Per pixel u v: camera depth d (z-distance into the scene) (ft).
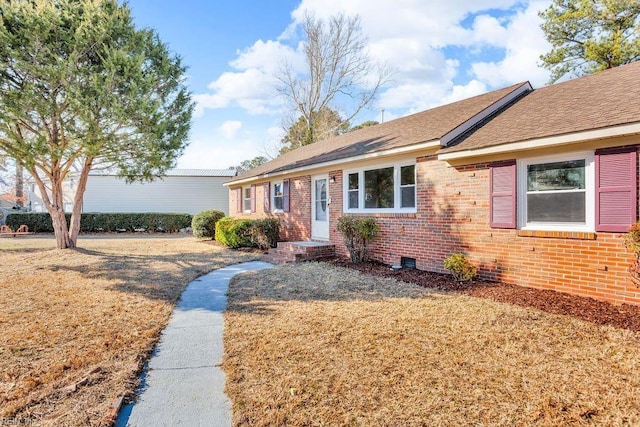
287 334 14.67
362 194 32.55
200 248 45.06
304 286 22.90
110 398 9.92
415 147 25.70
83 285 23.73
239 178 58.44
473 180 23.49
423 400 9.80
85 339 14.17
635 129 15.71
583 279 18.63
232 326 15.85
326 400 9.85
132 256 37.50
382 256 30.40
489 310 17.13
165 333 15.15
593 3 55.57
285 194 44.60
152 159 35.73
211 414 9.36
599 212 17.90
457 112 30.78
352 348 13.17
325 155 39.83
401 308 17.88
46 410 9.29
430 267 26.32
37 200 83.46
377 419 9.02
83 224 71.26
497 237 22.30
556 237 19.62
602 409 9.27
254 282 24.38
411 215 27.71
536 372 11.21
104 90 30.53
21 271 28.66
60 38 31.17
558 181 19.79
